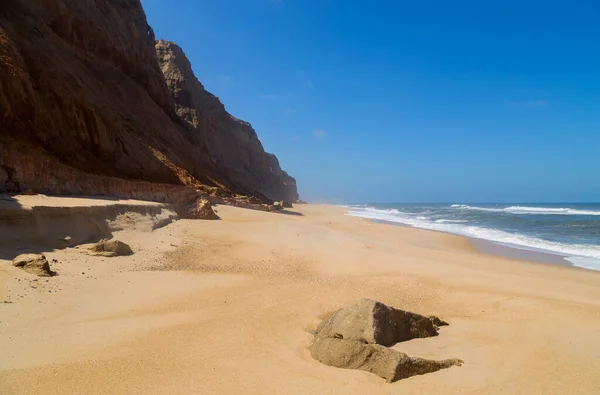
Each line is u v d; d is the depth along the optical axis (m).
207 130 56.91
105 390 4.76
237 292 9.86
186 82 55.09
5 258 8.88
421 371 5.60
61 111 19.98
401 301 9.88
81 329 6.66
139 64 39.69
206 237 17.62
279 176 95.75
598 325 8.15
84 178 16.95
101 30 33.16
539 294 11.00
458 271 13.61
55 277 8.89
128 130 29.44
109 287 9.10
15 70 16.25
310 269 13.21
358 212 59.00
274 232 20.64
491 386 5.28
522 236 25.70
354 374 5.46
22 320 6.62
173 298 8.93
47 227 10.91
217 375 5.33
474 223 36.16
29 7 25.03
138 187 21.11
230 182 50.12
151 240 14.74
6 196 11.52
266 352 6.27
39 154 15.00
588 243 22.42
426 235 25.19
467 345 6.89
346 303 9.41
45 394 4.56
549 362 6.14
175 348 6.20
